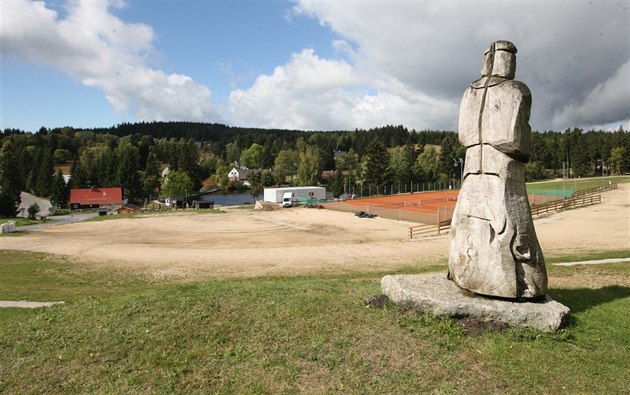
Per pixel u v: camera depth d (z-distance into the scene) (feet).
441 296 32.42
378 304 35.50
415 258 88.22
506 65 32.83
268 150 586.45
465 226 33.58
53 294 59.52
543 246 97.50
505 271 31.22
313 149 454.81
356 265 82.23
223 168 450.30
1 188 275.18
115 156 366.63
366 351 28.27
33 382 27.50
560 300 40.09
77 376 27.84
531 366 25.81
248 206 276.00
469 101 34.24
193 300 38.40
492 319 30.37
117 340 31.63
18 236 135.23
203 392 25.31
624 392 23.27
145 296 41.19
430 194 324.39
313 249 106.93
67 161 502.79
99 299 44.52
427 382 24.71
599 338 29.40
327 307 35.60
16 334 34.09
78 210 283.59
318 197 282.15
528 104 31.99
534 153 438.40
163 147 563.07
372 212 200.23
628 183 303.07
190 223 184.44
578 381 24.32
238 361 28.14
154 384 26.37
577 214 157.07
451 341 28.73
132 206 279.90
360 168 409.69
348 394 24.14
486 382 24.45
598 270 61.00
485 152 32.86
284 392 24.75
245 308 36.01
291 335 30.96
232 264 86.58
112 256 97.81
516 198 32.07
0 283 68.64
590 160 423.23
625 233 114.73
